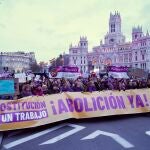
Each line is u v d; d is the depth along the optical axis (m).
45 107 11.28
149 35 147.50
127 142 8.72
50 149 8.27
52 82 16.23
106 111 12.77
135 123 11.73
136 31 168.50
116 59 169.62
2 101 10.45
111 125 11.41
